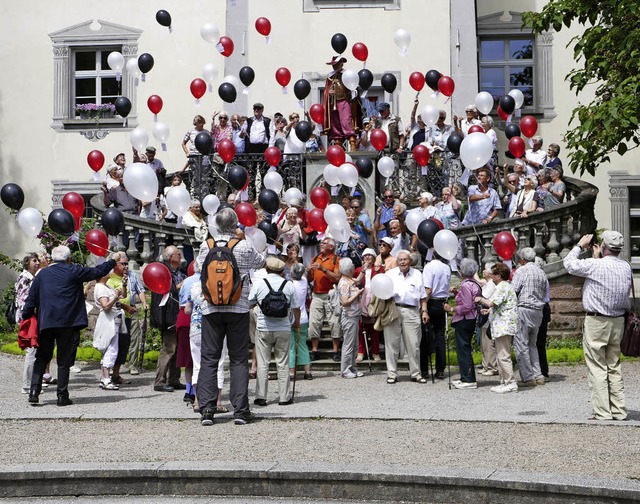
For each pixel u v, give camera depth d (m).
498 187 21.48
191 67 27.56
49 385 16.28
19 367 18.48
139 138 20.53
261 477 9.53
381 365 17.44
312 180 22.19
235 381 12.20
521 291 15.24
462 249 19.22
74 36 27.98
